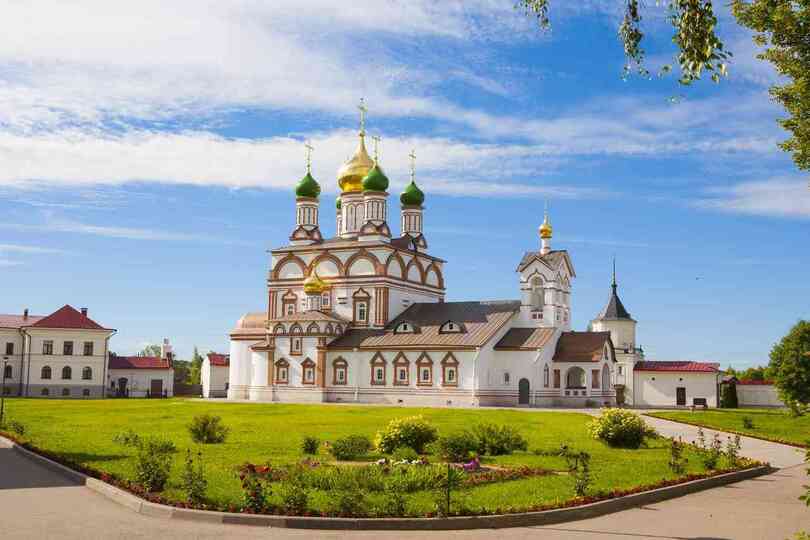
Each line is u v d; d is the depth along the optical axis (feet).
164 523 63.36
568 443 127.95
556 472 92.02
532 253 295.28
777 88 86.48
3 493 76.69
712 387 296.71
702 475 92.58
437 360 280.31
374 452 111.96
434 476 79.66
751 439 153.99
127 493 72.49
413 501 71.05
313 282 315.17
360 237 328.70
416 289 331.16
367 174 331.36
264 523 63.72
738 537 62.54
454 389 275.59
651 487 82.07
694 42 54.75
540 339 278.67
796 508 76.28
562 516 68.49
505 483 82.69
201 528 61.98
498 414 203.51
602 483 84.38
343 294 316.40
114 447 115.34
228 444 121.80
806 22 78.33
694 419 193.88
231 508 66.28
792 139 86.94
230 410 219.61
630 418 123.03
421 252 340.39
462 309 302.66
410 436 108.88
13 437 130.31
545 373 275.18
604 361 281.13
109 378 399.44
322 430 149.48
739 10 81.76
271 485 77.92
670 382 303.68
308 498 70.90
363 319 311.47
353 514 65.16
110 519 64.34
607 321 333.21
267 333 319.68
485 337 277.85
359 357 295.28
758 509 75.46
